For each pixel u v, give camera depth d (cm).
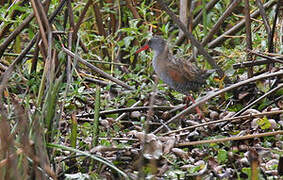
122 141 1016
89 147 984
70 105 1172
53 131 858
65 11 1248
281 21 1327
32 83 1155
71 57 1154
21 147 754
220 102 1185
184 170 924
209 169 909
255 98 1138
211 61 1137
